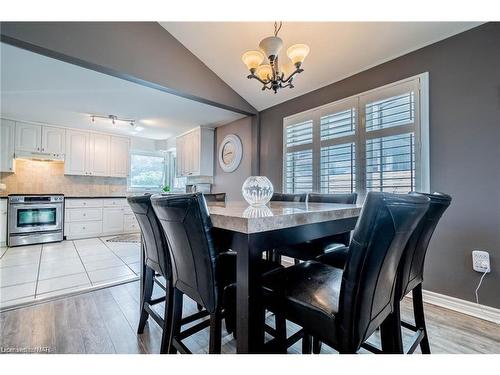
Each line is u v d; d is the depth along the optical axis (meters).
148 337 1.59
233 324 1.58
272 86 2.06
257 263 0.86
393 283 0.95
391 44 2.23
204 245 0.92
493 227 1.81
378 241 0.71
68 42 2.01
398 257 0.87
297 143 3.32
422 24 1.99
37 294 2.23
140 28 2.45
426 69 2.16
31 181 4.71
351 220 1.32
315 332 0.84
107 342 1.54
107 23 2.23
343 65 2.61
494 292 1.80
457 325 1.73
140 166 6.19
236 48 2.70
